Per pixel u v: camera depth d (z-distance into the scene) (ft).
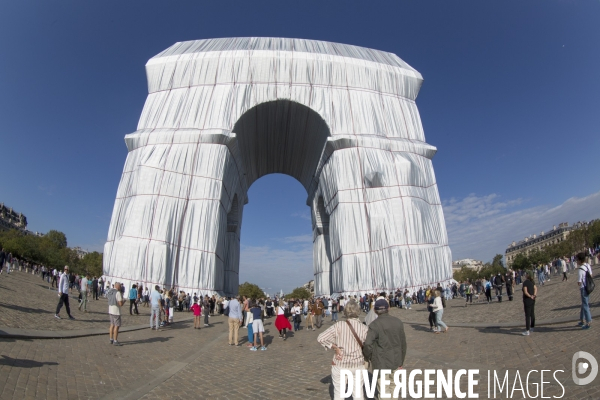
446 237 117.50
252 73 118.93
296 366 28.96
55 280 120.16
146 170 104.99
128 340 38.86
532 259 230.27
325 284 146.82
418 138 125.59
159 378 24.07
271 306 88.38
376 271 107.34
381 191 111.75
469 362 25.79
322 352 35.86
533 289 32.71
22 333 30.55
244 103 117.08
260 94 118.52
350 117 119.85
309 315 64.39
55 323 41.39
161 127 114.42
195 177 107.96
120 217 106.52
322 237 149.48
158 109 116.67
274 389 22.11
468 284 79.36
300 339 47.88
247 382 23.85
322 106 119.75
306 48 127.85
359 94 122.42
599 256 119.55
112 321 34.83
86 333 37.60
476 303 77.00
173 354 33.35
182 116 114.93
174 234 102.89
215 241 105.81
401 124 124.36
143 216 101.30
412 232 108.06
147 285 96.32
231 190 125.18
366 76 124.47
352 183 113.29
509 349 28.32
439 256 112.47
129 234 99.55
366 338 14.30
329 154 120.67
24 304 52.31
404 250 105.09
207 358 32.58
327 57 122.93
